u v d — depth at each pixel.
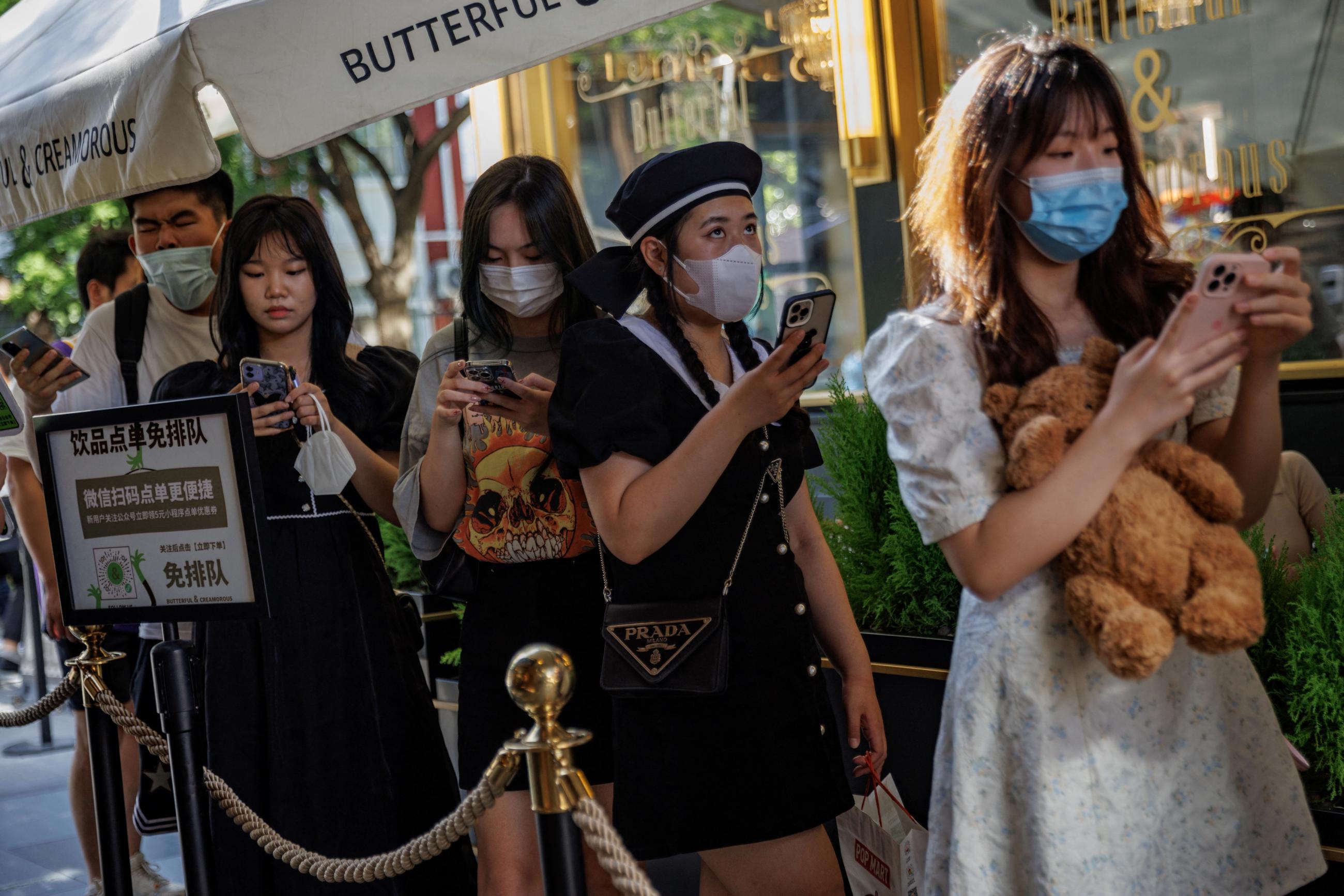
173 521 2.56
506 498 2.62
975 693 1.71
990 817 1.70
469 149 15.74
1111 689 1.67
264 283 3.04
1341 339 3.85
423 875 3.09
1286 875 1.77
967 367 1.69
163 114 2.53
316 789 2.94
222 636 2.96
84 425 2.63
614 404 2.10
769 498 2.20
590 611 2.66
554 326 2.76
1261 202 4.00
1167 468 1.64
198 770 2.66
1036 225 1.69
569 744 1.75
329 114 2.45
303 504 2.98
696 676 2.07
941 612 2.86
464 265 2.71
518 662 1.74
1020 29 4.46
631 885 1.68
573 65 5.84
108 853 2.89
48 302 11.52
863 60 4.64
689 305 2.17
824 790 2.15
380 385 3.23
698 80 5.41
